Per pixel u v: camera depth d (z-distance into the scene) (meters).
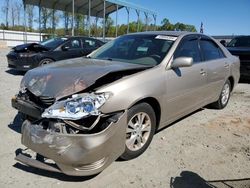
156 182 3.23
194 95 4.79
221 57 5.89
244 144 4.37
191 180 3.30
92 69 3.58
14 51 9.94
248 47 10.41
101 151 3.00
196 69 4.74
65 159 2.91
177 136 4.56
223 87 6.02
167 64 4.12
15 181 3.14
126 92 3.34
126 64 4.02
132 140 3.62
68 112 2.96
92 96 3.07
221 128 5.03
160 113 4.02
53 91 3.27
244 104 6.84
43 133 3.02
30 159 3.17
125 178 3.27
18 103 3.66
